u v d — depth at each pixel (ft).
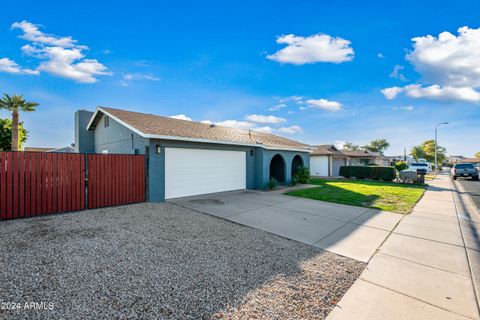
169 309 8.54
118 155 27.20
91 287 9.84
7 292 9.33
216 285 10.32
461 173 70.23
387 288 10.41
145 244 15.02
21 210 21.29
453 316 8.51
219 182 37.81
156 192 29.71
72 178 24.12
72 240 15.42
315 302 9.28
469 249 15.10
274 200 31.86
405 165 111.86
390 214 24.67
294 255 13.94
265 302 9.17
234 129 57.36
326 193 38.63
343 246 15.58
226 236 17.12
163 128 33.73
